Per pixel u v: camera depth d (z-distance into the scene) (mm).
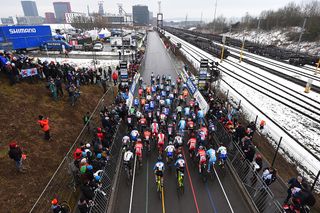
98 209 9266
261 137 15867
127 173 11391
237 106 21344
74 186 10609
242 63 39719
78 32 77688
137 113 16125
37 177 10562
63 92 18578
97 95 21078
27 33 40469
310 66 37312
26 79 17547
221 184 11336
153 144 14531
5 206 8781
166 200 10336
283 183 10922
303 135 16266
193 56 47656
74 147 13484
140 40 72312
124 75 24891
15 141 11969
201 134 13453
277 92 24906
